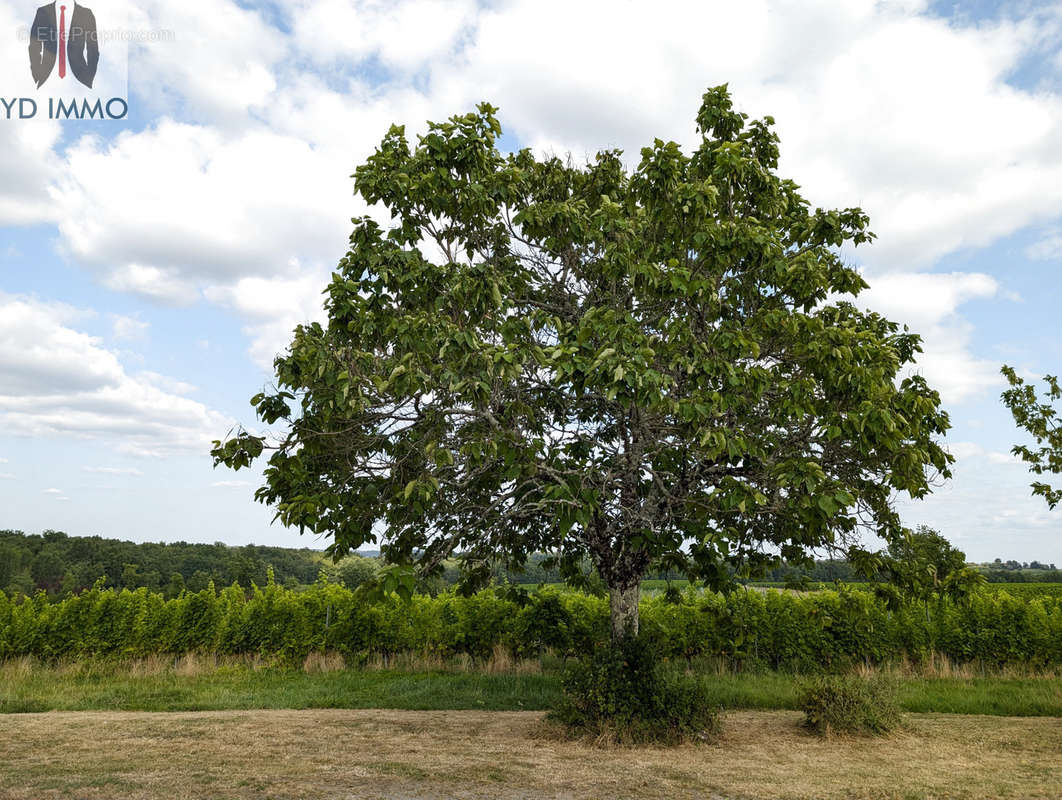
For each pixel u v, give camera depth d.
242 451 7.66
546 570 11.96
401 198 8.07
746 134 8.76
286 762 7.11
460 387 6.68
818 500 6.47
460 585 10.40
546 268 9.70
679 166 8.02
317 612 15.88
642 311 8.70
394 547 8.72
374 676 13.90
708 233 7.46
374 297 7.87
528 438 7.61
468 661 15.24
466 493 8.62
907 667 14.23
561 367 6.79
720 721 9.22
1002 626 14.46
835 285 8.84
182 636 15.85
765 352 8.32
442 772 6.82
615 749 8.06
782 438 8.20
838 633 14.70
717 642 14.87
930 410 7.53
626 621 9.50
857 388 6.87
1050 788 6.54
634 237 8.06
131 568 41.59
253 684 13.00
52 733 8.48
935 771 7.20
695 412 6.80
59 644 15.51
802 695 9.81
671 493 8.64
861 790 6.43
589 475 8.08
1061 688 12.30
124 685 12.77
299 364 7.28
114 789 5.99
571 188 10.17
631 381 6.36
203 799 5.73
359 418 7.77
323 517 7.95
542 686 12.59
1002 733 9.17
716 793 6.30
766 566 10.20
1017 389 13.14
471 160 8.27
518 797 6.06
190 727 8.93
